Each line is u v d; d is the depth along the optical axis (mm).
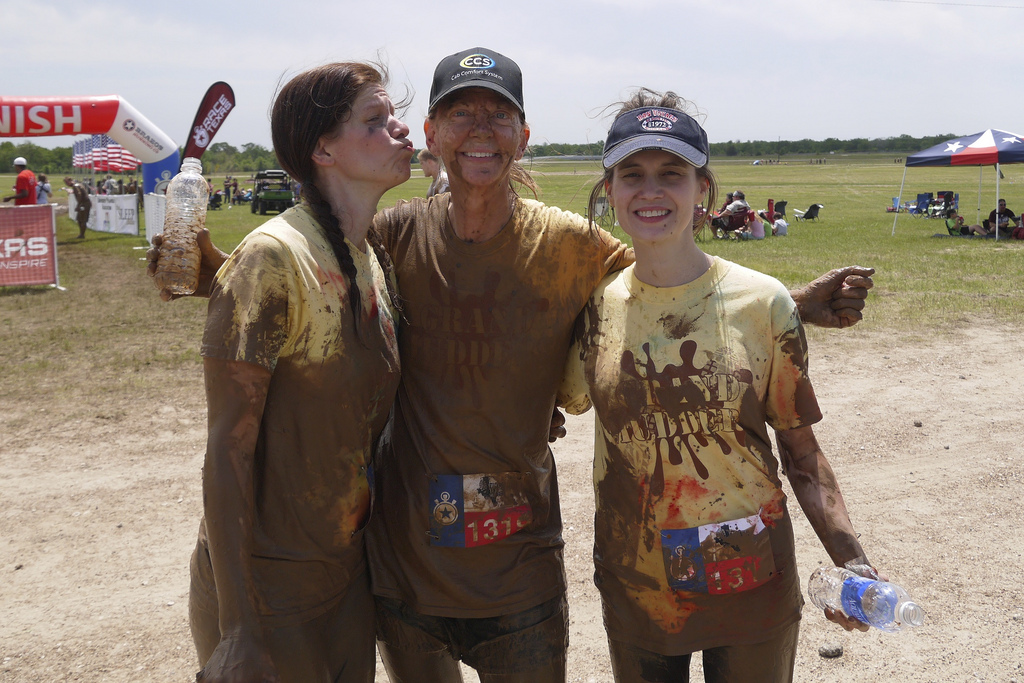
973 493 5113
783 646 2100
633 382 2092
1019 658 3383
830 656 3422
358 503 2080
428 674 2381
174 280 1902
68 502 4977
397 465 2301
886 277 14070
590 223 2307
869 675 3285
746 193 48656
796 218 30188
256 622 1750
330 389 1927
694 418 2039
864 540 4496
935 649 3463
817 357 8562
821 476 2160
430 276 2299
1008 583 4004
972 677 3260
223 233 23641
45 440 6016
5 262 12797
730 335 2039
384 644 2387
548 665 2305
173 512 4863
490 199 2229
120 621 3719
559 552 2424
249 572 1770
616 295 2193
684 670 2199
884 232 24062
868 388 7438
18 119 16078
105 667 3371
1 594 3943
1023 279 13586
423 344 2285
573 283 2287
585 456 5887
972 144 20031
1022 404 6926
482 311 2254
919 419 6547
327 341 1903
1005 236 21719
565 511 4930
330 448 1969
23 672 3328
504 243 2260
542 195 2719
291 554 1968
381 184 2053
